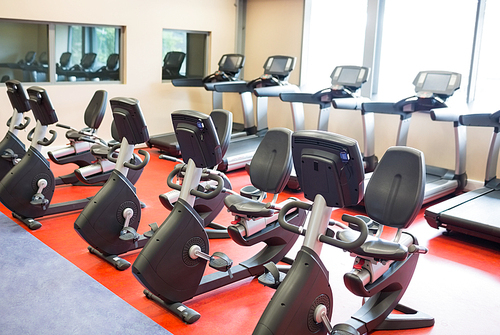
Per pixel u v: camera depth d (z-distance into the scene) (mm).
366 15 6520
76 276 3270
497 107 5664
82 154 4840
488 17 5621
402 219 2545
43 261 3475
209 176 2855
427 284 3395
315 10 7438
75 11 6531
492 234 3979
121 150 3539
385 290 2746
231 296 3123
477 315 2984
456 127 5305
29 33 6281
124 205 3564
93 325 2689
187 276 2869
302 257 2229
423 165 2557
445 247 4129
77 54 6777
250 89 7094
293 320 2160
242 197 3070
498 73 5645
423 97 5184
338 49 7223
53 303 2904
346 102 5484
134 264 2705
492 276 3568
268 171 3195
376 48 6617
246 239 3035
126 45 7148
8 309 2811
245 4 8336
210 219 3955
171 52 7824
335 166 2062
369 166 5863
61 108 6617
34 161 4211
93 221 3418
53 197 4961
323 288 2273
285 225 2303
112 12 6898
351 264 3670
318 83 7598
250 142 7086
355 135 6707
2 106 6117
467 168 5727
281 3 7750
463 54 5871
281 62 6844
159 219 4477
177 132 2738
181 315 2797
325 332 2328
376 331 2738
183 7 7664
